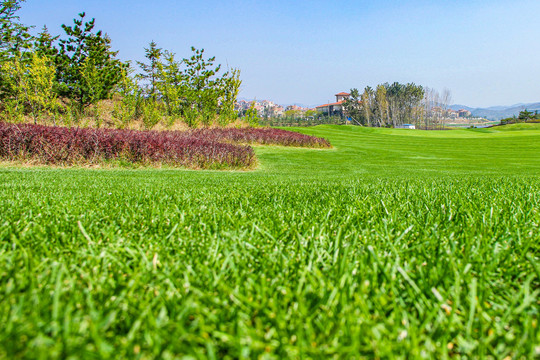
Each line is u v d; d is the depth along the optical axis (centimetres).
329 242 158
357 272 120
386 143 4134
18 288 96
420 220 220
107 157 1567
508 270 126
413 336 74
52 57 2958
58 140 1472
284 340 76
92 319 77
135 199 328
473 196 359
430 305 93
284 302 93
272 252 144
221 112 3962
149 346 73
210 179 886
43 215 230
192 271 116
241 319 86
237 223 197
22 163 1423
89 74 2867
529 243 144
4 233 167
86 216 221
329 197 353
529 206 280
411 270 123
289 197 360
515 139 4734
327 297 93
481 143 4219
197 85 3738
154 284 107
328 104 17450
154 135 1847
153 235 175
